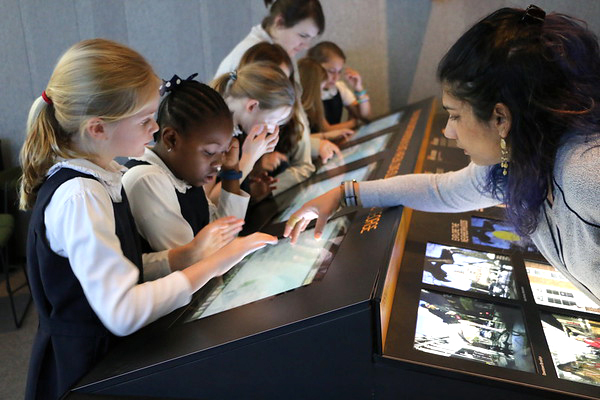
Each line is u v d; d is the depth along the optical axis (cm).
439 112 346
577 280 110
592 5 307
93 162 113
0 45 334
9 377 243
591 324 109
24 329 285
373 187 142
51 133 110
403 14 337
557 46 90
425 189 138
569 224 97
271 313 99
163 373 98
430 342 99
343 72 338
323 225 139
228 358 96
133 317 104
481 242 144
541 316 111
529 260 135
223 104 144
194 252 131
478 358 96
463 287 120
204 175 147
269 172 222
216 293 118
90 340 114
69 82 105
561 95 91
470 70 96
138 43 339
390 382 95
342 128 320
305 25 243
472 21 329
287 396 98
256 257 134
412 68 347
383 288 96
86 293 105
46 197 107
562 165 94
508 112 95
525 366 95
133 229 123
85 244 103
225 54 338
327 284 104
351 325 92
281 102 187
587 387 90
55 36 333
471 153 108
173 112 139
